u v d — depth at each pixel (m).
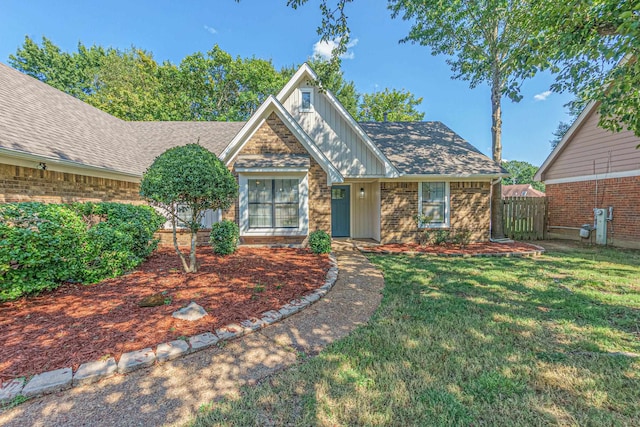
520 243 11.45
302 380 2.86
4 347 3.26
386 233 11.30
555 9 5.50
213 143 12.56
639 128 5.98
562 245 11.45
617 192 11.03
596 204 11.80
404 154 12.02
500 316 4.39
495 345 3.50
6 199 6.04
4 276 4.44
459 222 11.47
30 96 8.95
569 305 4.84
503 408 2.44
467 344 3.53
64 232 5.04
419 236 11.32
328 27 6.69
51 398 2.60
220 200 6.34
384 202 11.31
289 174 9.35
